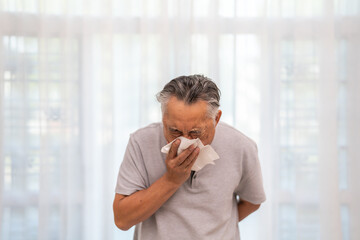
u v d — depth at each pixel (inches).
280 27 84.9
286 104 86.4
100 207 86.7
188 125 39.9
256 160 50.4
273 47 85.2
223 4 85.3
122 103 86.4
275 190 86.4
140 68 84.8
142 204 44.8
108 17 83.3
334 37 85.8
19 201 86.7
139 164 48.5
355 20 85.9
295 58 85.0
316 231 87.0
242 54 85.6
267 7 84.9
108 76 83.9
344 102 87.5
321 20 84.7
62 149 85.0
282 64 86.2
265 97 85.5
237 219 53.3
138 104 86.7
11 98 84.7
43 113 84.3
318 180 86.3
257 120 86.0
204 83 40.9
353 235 88.2
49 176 86.0
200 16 84.6
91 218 86.4
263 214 86.0
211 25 84.1
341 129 88.0
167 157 42.8
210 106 40.5
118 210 47.0
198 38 84.7
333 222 85.7
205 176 47.8
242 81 85.7
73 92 85.0
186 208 48.1
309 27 85.0
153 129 49.2
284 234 87.7
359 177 87.3
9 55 84.3
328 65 84.6
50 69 84.7
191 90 39.6
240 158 49.3
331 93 84.7
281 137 86.5
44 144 84.4
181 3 84.7
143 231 49.9
